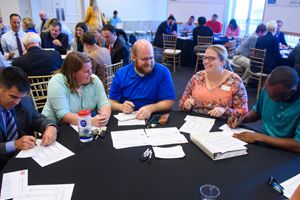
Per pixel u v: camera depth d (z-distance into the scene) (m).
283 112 1.41
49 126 1.36
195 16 7.58
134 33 8.91
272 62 3.72
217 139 1.26
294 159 1.15
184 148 1.24
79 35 3.80
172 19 6.42
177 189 0.93
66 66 1.57
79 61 1.53
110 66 2.76
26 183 0.95
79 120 1.24
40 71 2.40
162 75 1.84
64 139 1.31
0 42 3.87
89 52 2.84
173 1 7.71
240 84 1.72
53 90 1.54
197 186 0.95
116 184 0.95
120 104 1.83
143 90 1.86
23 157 1.13
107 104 1.73
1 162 1.20
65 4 7.40
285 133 1.42
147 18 9.24
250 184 0.97
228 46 4.93
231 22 6.04
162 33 6.00
